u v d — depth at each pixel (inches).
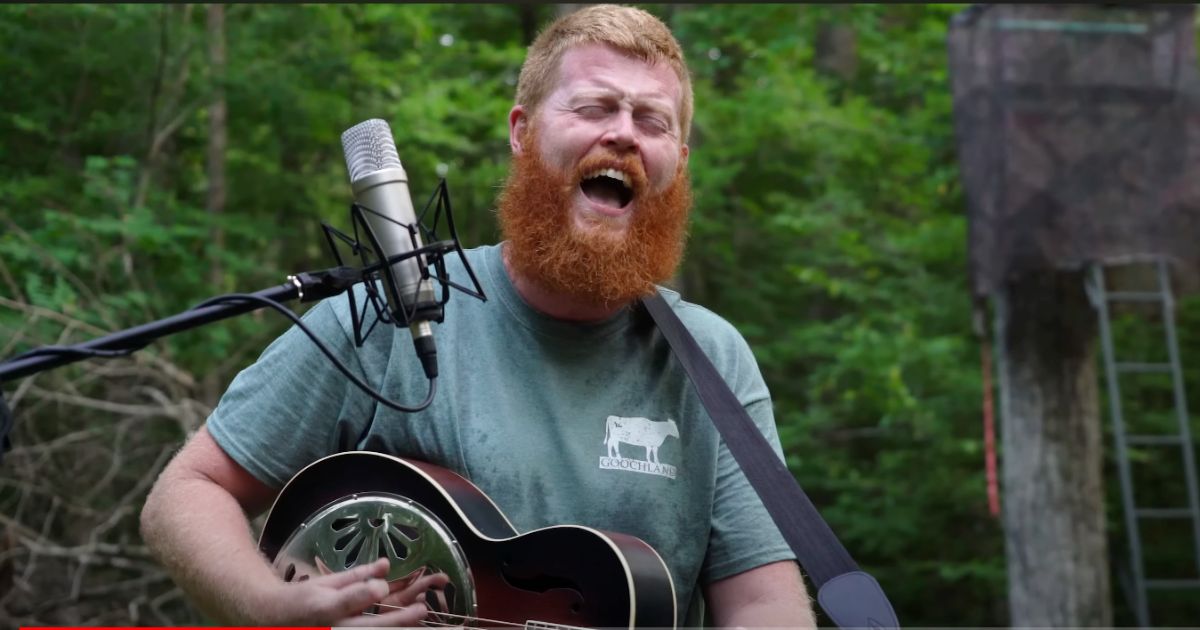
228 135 346.9
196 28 323.9
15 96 295.3
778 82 354.6
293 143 345.4
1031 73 244.5
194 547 77.6
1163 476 371.9
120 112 307.9
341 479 80.0
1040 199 243.1
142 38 304.8
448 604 76.5
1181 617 370.6
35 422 258.8
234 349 287.0
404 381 81.4
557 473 80.4
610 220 82.1
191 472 82.1
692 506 82.4
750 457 80.9
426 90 331.9
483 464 80.0
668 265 84.3
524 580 76.0
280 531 81.0
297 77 321.7
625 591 73.8
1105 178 242.7
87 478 259.6
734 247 409.7
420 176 353.1
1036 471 280.7
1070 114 243.6
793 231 385.1
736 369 87.4
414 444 81.2
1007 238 245.0
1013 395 284.5
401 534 77.5
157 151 318.0
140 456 265.0
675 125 84.4
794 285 406.0
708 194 360.5
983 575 348.5
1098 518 279.4
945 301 362.3
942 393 360.2
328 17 325.7
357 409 82.4
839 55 427.8
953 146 360.2
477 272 85.0
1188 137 242.4
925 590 382.3
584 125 81.7
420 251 73.0
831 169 379.2
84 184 280.7
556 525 78.3
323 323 83.4
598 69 82.7
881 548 371.9
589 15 84.8
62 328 254.1
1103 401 364.5
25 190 277.1
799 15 347.9
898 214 393.7
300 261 378.0
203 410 257.3
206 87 312.8
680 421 83.6
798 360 403.2
